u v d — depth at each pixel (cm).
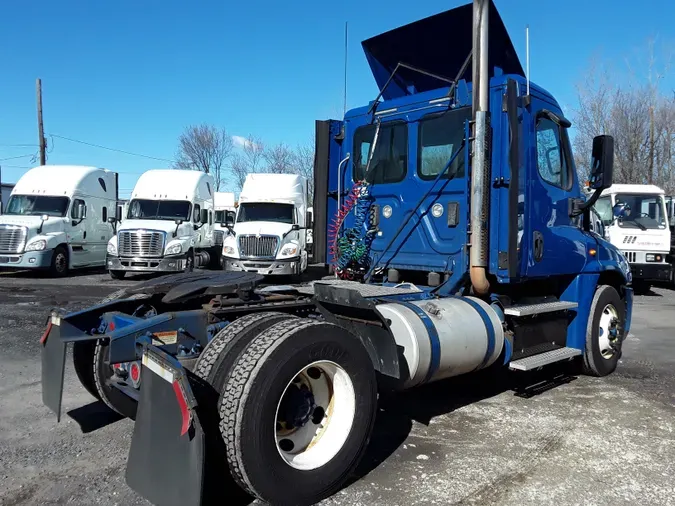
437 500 349
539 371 662
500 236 506
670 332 953
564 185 600
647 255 1453
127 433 453
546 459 412
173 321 388
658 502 350
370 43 643
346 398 362
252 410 310
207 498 353
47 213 1850
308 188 2122
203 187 2042
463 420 494
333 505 342
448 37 581
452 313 464
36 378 604
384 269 587
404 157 576
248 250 1677
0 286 1483
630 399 561
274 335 332
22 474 379
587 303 614
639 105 2725
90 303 1160
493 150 510
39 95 3122
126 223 1792
